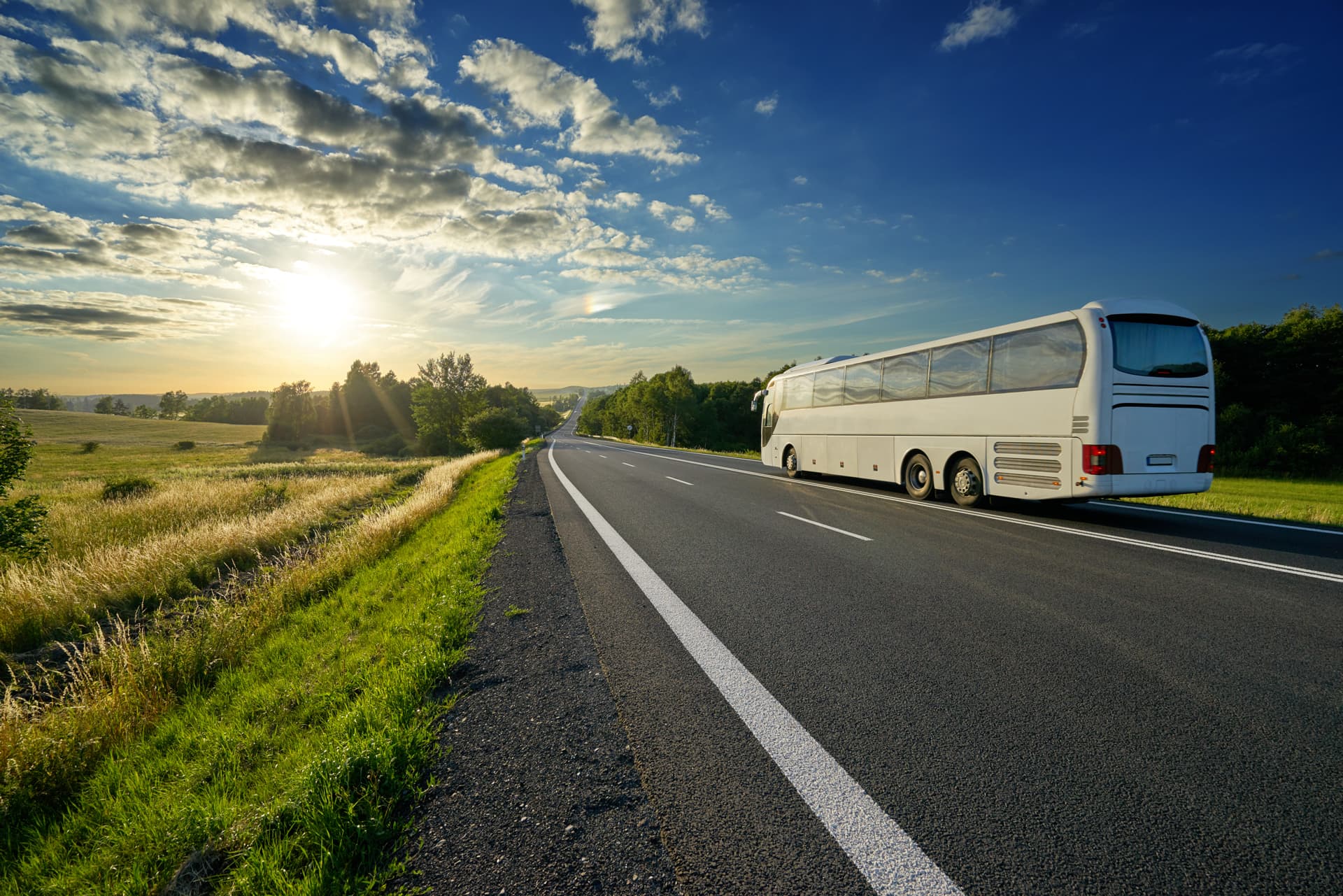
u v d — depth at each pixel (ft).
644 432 269.03
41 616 21.13
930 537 26.27
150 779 10.15
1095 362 27.02
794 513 33.91
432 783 8.52
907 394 39.73
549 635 14.65
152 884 7.22
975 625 14.85
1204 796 7.89
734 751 9.17
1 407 22.62
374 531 32.83
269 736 11.17
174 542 31.17
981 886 6.39
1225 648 13.16
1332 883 6.35
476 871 6.79
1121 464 26.99
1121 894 6.23
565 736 9.74
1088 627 14.56
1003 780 8.30
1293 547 23.93
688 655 13.14
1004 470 32.01
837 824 7.41
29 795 9.81
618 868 6.72
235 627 17.97
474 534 29.68
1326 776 8.30
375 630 17.08
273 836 7.59
